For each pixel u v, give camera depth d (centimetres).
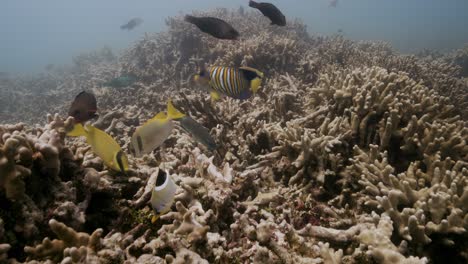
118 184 291
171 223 272
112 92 995
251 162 449
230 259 247
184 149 426
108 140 246
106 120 662
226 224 299
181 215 251
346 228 332
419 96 466
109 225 266
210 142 340
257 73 372
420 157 393
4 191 206
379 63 882
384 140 393
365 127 417
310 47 1327
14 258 197
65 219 224
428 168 365
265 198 344
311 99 538
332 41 1355
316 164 384
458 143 379
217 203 290
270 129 459
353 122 415
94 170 269
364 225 270
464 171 322
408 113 425
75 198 245
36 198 230
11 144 201
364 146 417
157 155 468
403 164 403
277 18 496
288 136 410
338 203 361
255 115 526
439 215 277
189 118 322
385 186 328
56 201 233
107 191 267
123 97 936
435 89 784
